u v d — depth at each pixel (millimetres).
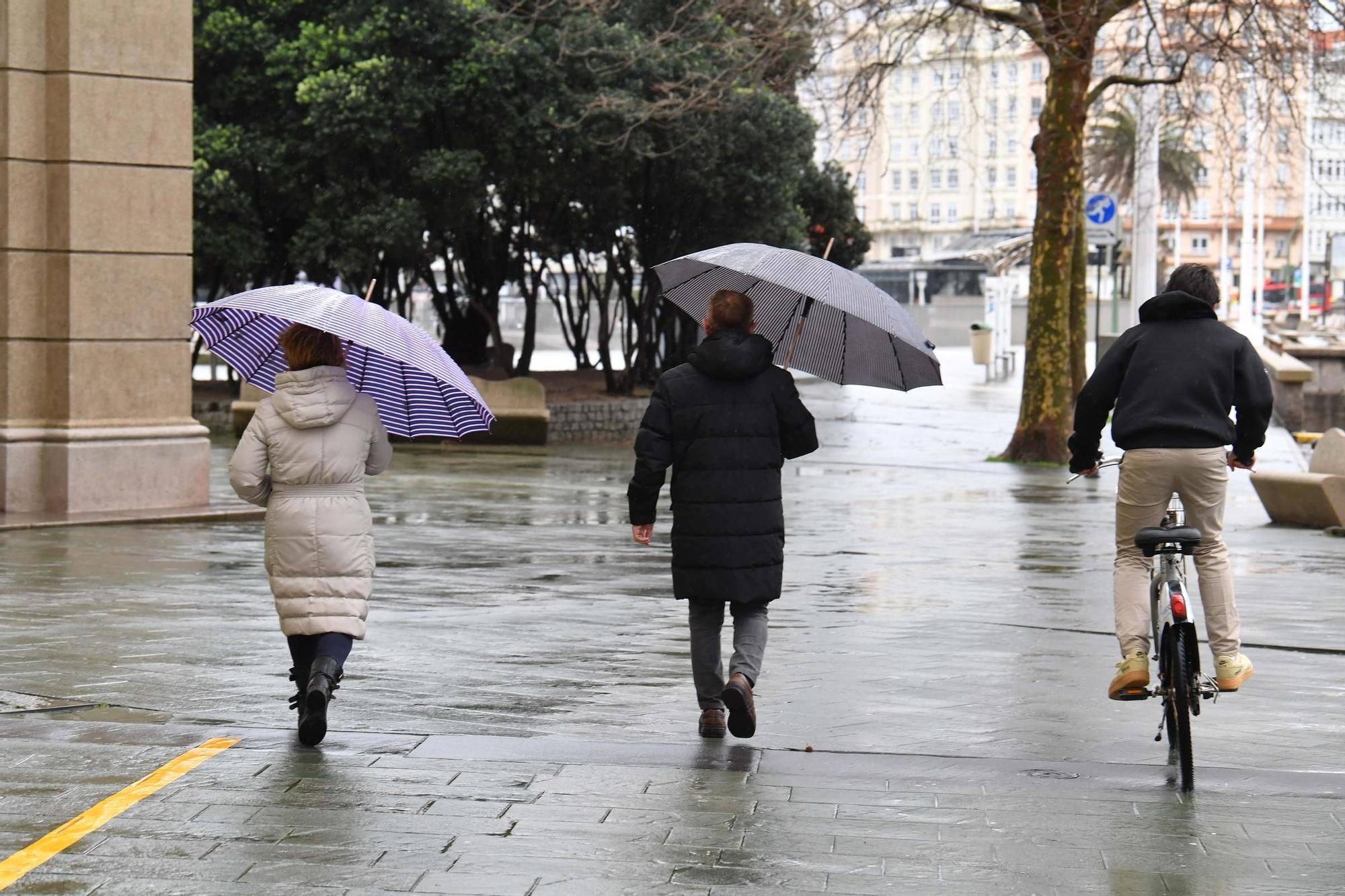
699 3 32906
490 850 6227
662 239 39125
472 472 25094
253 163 34188
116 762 7426
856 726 8570
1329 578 14461
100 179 17000
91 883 5770
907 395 47750
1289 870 6133
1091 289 99312
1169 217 125562
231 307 7516
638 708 8938
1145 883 5961
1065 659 10500
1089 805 7004
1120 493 8164
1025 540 17234
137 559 14344
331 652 7738
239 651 10281
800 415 8047
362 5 34375
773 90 37281
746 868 6070
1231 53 27703
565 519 18562
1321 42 27438
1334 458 18484
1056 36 26625
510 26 34375
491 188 38844
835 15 28344
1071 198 27734
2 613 11570
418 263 38188
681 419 7973
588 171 35812
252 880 5828
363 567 7887
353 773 7320
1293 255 162000
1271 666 10391
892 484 23875
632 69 34875
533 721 8578
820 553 16031
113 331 17188
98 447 17062
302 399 7758
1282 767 7832
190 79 17578
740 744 8109
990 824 6691
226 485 20969
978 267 106438
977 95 34406
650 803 6918
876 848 6336
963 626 11773
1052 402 27875
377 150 33438
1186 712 7289
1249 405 7961
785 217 38625
